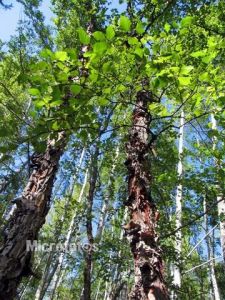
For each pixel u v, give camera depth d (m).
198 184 5.61
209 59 2.32
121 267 8.09
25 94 11.19
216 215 7.88
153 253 2.61
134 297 2.46
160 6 4.58
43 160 4.32
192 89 2.50
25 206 3.88
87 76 2.44
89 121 2.39
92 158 8.23
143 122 3.47
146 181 3.14
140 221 2.84
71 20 7.23
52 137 2.38
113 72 2.22
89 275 6.45
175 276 8.54
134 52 2.21
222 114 2.76
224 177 4.62
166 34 2.60
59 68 2.11
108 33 1.95
